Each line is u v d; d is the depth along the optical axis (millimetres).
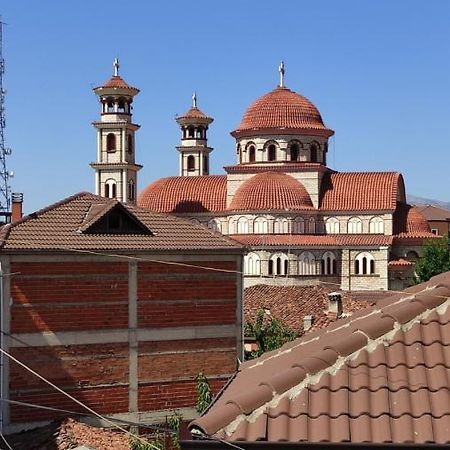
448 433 10750
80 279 33281
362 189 101312
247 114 104500
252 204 97438
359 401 11328
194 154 119375
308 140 102438
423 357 12016
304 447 10789
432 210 167125
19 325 32250
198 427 11289
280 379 11742
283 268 94875
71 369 33062
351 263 98188
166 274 34844
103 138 102500
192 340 35219
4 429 31797
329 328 16359
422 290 15539
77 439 29922
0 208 55031
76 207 36656
